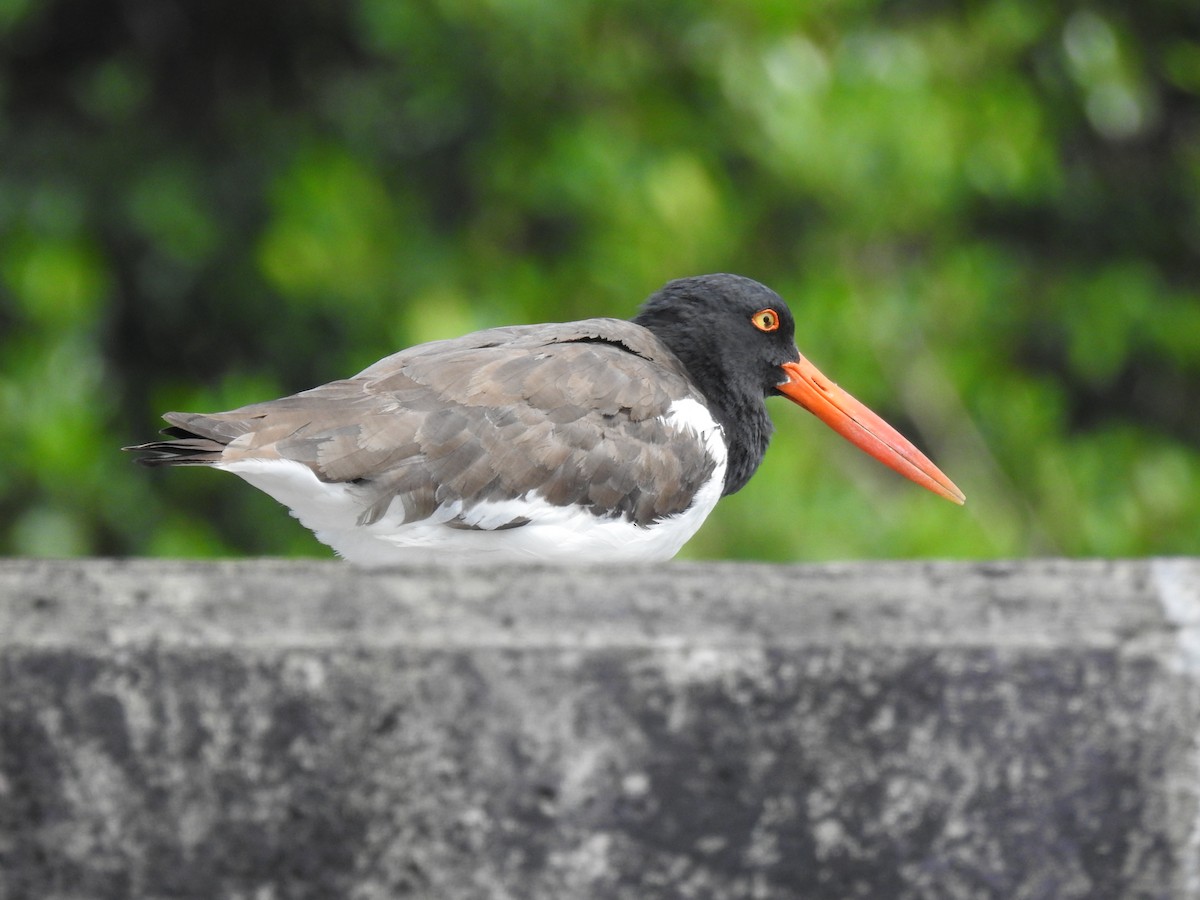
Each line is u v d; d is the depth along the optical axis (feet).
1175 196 56.08
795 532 41.47
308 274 44.01
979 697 11.71
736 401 24.62
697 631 11.78
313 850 11.73
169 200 48.16
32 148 48.91
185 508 47.67
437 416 19.80
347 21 50.57
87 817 11.66
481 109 44.83
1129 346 53.78
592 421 20.74
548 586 11.87
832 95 43.86
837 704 11.74
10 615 11.62
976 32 48.65
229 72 51.42
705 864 11.84
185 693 11.59
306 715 11.64
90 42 51.47
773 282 44.96
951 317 48.44
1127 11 53.72
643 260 41.78
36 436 43.37
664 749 11.76
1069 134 54.39
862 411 25.49
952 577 11.93
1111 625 11.71
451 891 11.80
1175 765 11.68
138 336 50.52
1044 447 49.19
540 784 11.75
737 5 42.47
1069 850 11.78
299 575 11.83
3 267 46.68
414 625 11.74
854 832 11.83
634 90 43.65
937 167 44.88
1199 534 50.37
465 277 44.96
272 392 47.52
